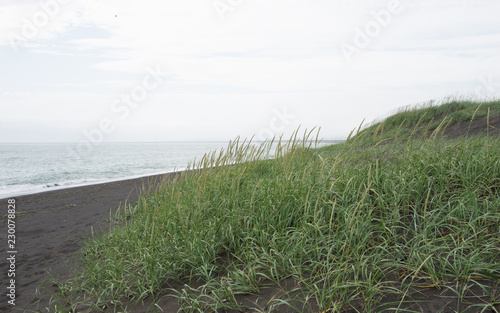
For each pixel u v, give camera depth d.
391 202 3.21
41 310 3.03
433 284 2.26
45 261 4.54
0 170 24.53
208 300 2.62
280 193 3.58
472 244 2.54
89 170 23.17
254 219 3.46
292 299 2.32
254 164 5.35
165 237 3.89
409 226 2.93
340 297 2.25
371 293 2.21
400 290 2.27
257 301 2.47
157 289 2.99
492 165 3.45
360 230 2.85
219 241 3.42
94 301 3.00
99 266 3.73
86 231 5.97
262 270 2.87
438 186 3.39
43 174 20.86
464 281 2.23
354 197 3.36
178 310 2.48
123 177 17.39
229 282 2.68
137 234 4.24
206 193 4.55
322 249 2.85
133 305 2.80
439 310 2.03
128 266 3.53
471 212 2.90
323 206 3.32
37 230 6.46
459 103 14.09
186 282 3.04
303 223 3.09
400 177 3.46
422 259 2.46
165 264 3.23
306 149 4.63
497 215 2.73
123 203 8.60
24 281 3.86
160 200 5.48
